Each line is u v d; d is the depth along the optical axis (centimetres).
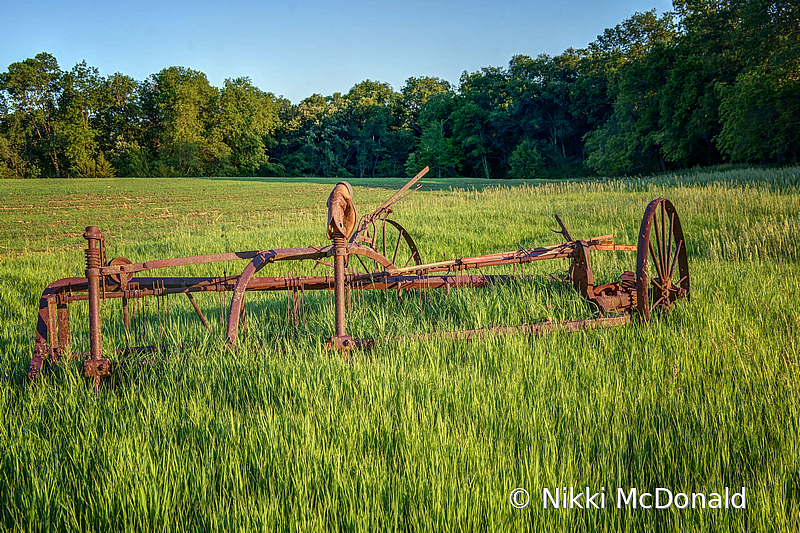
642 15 7638
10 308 849
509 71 9838
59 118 9900
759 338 511
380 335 545
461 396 408
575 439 348
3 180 6688
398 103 12800
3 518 289
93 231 448
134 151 9606
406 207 2550
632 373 448
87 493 301
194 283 563
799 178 2373
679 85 5534
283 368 453
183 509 291
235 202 3988
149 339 574
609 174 6706
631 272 683
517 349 500
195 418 377
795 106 4197
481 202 2575
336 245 488
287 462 314
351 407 388
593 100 8150
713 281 750
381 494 289
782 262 890
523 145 8450
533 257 633
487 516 269
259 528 266
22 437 367
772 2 4156
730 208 1529
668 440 334
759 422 353
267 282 584
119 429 369
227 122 10394
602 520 276
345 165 11588
